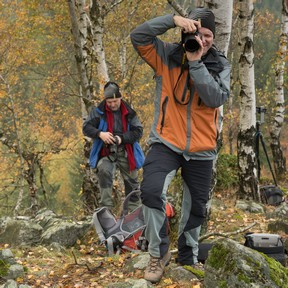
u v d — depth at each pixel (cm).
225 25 545
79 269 446
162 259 401
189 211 407
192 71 347
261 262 358
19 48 2075
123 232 555
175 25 358
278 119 1680
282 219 711
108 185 638
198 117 370
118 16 1919
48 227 656
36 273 433
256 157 967
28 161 1617
